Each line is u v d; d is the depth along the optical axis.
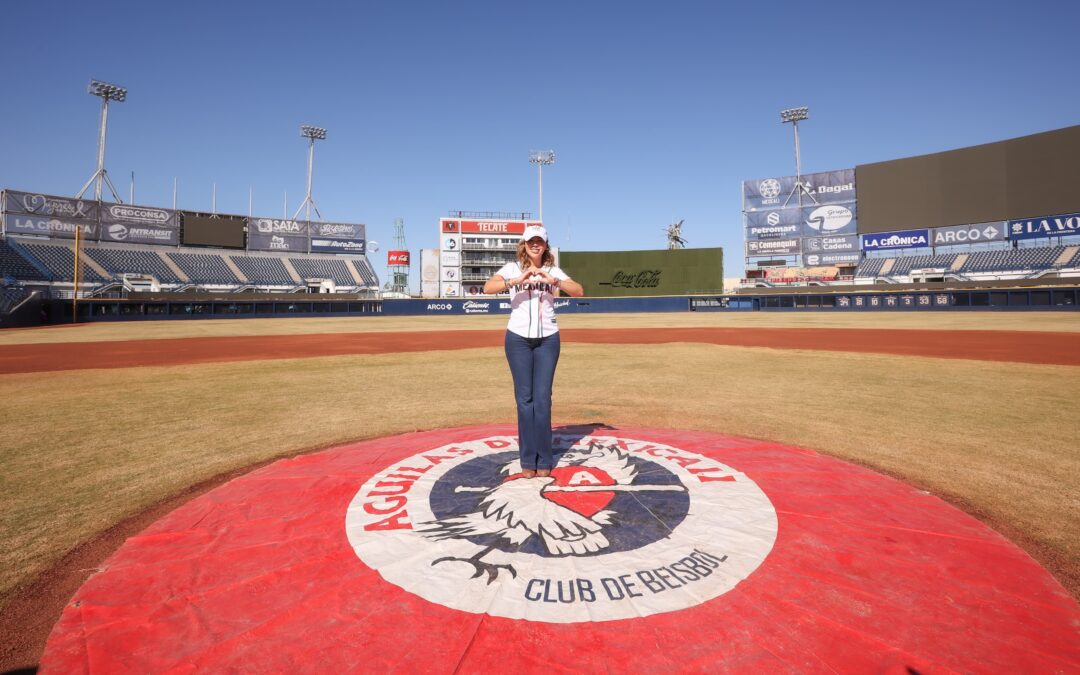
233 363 11.52
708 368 9.88
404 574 2.11
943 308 33.28
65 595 2.21
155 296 38.50
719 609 1.85
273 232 57.00
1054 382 7.81
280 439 4.79
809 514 2.67
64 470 3.92
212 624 1.84
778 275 48.50
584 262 48.12
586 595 1.94
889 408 5.97
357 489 3.11
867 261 47.25
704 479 3.20
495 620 1.81
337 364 11.30
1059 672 1.55
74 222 46.69
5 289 29.56
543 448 3.26
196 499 3.05
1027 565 2.19
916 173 43.56
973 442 4.44
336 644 1.71
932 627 1.76
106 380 8.91
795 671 1.56
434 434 4.57
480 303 44.06
